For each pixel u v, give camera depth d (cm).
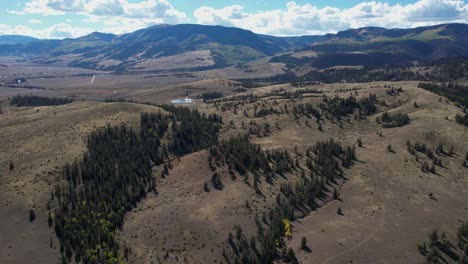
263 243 10994
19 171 15162
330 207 13525
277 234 11481
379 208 13150
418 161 16538
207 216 12756
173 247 11381
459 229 11369
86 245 11300
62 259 10906
